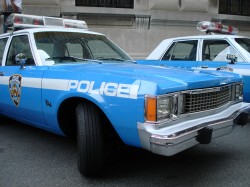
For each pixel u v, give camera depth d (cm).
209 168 375
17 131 524
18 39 469
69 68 380
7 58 481
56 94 362
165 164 386
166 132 281
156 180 343
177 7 1309
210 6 1377
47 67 396
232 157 410
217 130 326
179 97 302
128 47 1259
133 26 1267
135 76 315
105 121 336
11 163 394
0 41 519
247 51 604
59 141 474
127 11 1242
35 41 436
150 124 283
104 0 1235
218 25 723
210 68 611
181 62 665
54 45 440
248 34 1476
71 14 1183
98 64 415
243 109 379
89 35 496
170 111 295
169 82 299
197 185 332
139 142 294
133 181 341
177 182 339
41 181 344
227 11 1430
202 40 653
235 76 388
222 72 404
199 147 447
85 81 334
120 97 299
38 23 504
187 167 377
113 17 1239
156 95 281
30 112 413
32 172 367
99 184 335
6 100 459
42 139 484
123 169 371
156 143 278
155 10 1274
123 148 436
